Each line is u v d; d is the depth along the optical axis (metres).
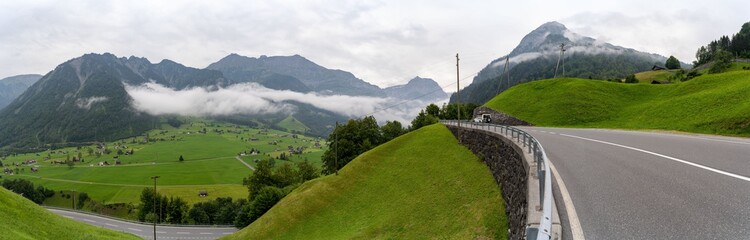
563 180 15.20
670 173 15.34
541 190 10.62
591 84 92.81
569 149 25.03
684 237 8.78
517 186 20.58
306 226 46.62
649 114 66.12
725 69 123.06
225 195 163.25
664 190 12.77
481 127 45.25
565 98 86.44
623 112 75.06
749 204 10.82
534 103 90.31
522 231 13.43
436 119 108.00
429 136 62.00
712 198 11.56
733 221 9.59
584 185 14.20
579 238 9.09
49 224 33.91
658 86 87.06
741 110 45.75
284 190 93.12
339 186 54.50
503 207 25.52
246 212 92.06
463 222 27.23
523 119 83.19
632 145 25.48
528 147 21.34
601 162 19.03
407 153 56.69
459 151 48.16
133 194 168.25
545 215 6.26
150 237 82.69
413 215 34.97
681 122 54.28
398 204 40.41
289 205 52.16
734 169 15.57
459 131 53.00
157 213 118.12
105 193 173.12
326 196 52.38
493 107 97.81
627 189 13.23
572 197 12.62
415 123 111.69
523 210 15.23
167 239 80.69
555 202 12.09
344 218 44.59
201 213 116.75
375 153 61.56
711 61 168.00
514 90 106.25
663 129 53.72
